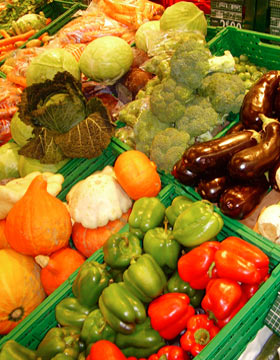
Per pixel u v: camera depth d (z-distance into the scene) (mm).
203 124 1041
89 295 854
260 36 1277
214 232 856
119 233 916
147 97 1209
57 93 1155
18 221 932
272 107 1016
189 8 1320
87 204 1009
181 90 1037
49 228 936
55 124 1140
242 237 885
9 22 2219
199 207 871
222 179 950
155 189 999
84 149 1100
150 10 1562
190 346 802
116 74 1306
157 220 938
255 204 904
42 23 2088
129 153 1010
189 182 979
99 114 1134
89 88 1433
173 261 885
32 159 1183
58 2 2279
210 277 833
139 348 825
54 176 1105
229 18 1460
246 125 1009
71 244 1110
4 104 1481
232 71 1107
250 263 805
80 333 839
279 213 854
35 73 1268
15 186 1049
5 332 932
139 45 1415
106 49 1269
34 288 942
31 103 1154
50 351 808
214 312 798
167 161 1029
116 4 1544
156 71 1235
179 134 1044
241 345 798
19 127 1226
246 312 763
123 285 843
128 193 1005
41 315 878
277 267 803
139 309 811
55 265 940
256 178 905
